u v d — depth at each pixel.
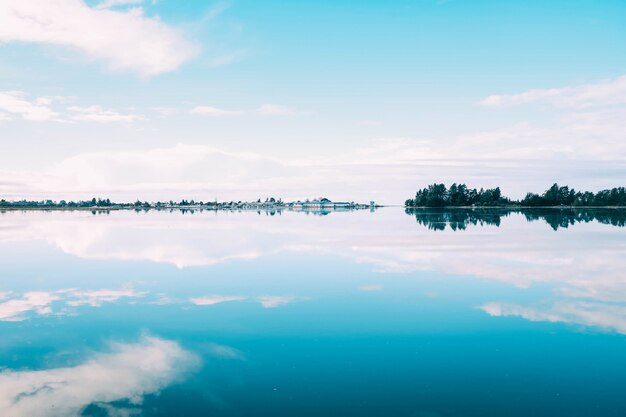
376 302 20.28
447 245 41.47
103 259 33.66
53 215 141.62
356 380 12.29
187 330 16.41
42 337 15.73
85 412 10.68
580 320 17.47
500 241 44.69
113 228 68.94
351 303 20.11
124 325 17.03
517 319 17.66
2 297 21.59
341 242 44.88
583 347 14.61
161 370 13.00
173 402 11.16
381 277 26.06
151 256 35.19
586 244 41.62
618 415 10.53
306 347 14.68
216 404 11.04
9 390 11.81
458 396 11.41
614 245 40.72
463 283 24.30
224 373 12.75
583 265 29.91
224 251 38.16
